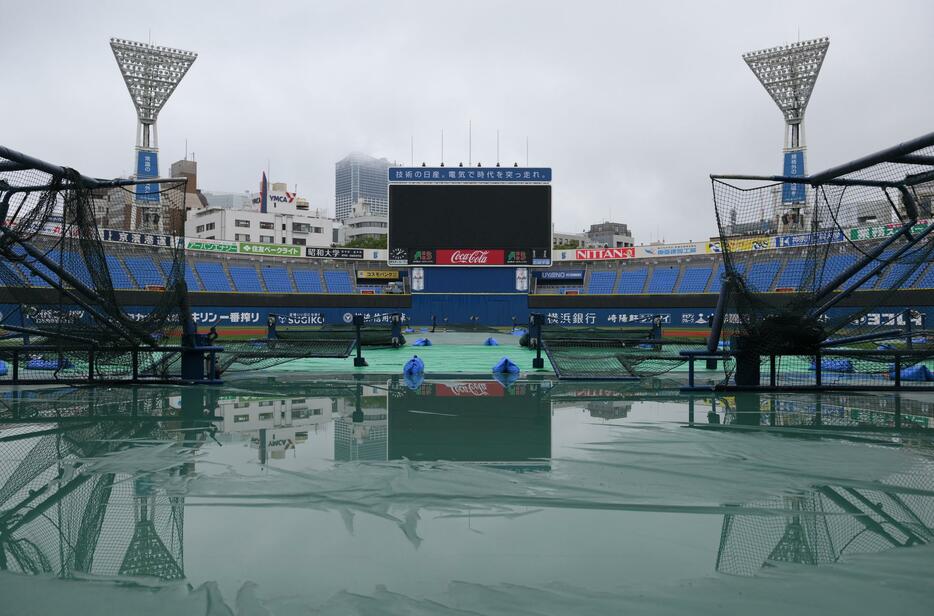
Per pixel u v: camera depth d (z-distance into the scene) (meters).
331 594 2.29
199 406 7.25
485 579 2.43
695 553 2.72
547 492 3.63
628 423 6.06
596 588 2.35
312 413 6.71
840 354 8.61
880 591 2.34
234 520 3.15
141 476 4.00
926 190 8.06
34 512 3.33
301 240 79.94
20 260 7.91
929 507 3.39
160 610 2.19
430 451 4.74
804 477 3.98
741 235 8.88
